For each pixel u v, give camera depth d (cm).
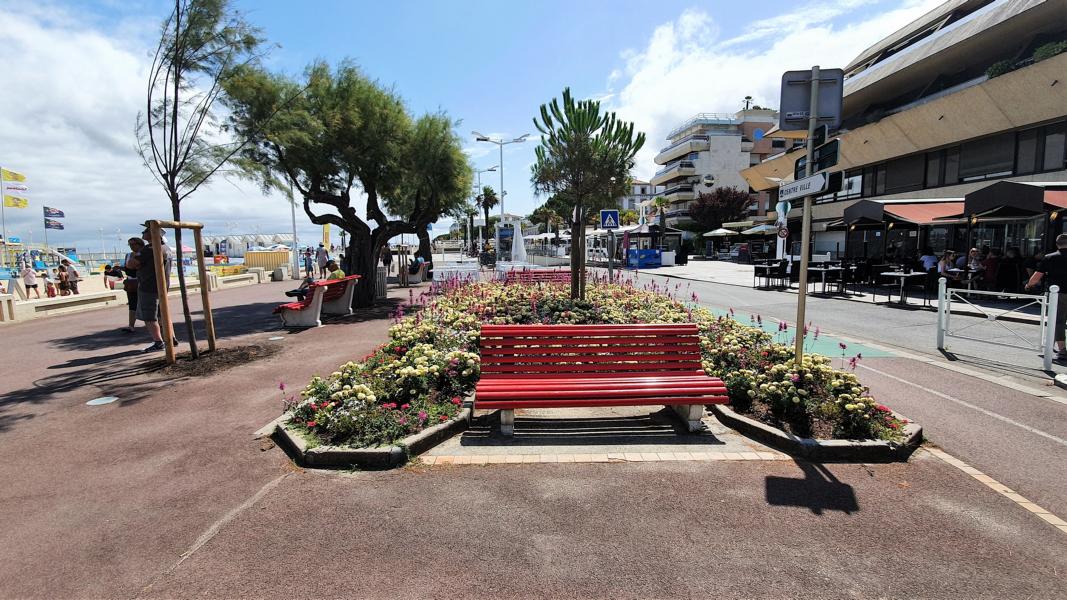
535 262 4469
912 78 2638
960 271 1510
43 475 402
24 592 270
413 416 468
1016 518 332
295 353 824
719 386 464
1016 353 793
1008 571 281
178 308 1473
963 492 366
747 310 1309
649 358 504
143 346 903
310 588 270
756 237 4378
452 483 384
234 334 1020
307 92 1267
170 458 431
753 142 7031
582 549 302
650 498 360
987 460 417
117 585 274
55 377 688
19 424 512
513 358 498
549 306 897
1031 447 442
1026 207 1149
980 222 1633
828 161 475
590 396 447
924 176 2341
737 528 323
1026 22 1953
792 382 483
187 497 366
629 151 941
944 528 322
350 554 299
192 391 618
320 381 531
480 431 481
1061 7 1828
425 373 532
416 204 1748
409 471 403
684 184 6925
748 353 602
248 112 1154
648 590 267
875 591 266
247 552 302
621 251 3966
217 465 417
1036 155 1836
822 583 272
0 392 621
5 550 306
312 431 452
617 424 498
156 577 280
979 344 862
